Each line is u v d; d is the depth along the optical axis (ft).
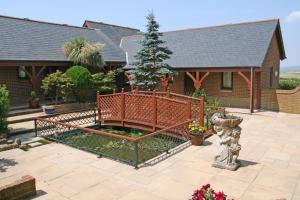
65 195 20.42
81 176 23.82
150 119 40.60
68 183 22.45
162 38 76.84
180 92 70.64
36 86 59.21
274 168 25.25
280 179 22.82
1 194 18.70
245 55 57.41
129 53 75.36
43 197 20.11
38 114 49.11
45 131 40.16
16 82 56.29
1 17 59.98
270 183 22.08
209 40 67.62
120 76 73.26
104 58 67.36
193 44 68.74
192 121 35.04
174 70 61.93
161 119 39.14
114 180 22.94
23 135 38.32
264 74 61.77
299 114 52.90
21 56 51.85
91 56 60.44
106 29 84.94
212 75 65.82
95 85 59.11
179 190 21.03
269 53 64.64
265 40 59.41
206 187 14.57
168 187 21.54
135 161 25.54
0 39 53.21
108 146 35.60
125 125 43.70
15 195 19.40
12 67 55.52
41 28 65.05
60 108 52.24
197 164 26.27
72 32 71.72
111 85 62.75
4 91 37.22
